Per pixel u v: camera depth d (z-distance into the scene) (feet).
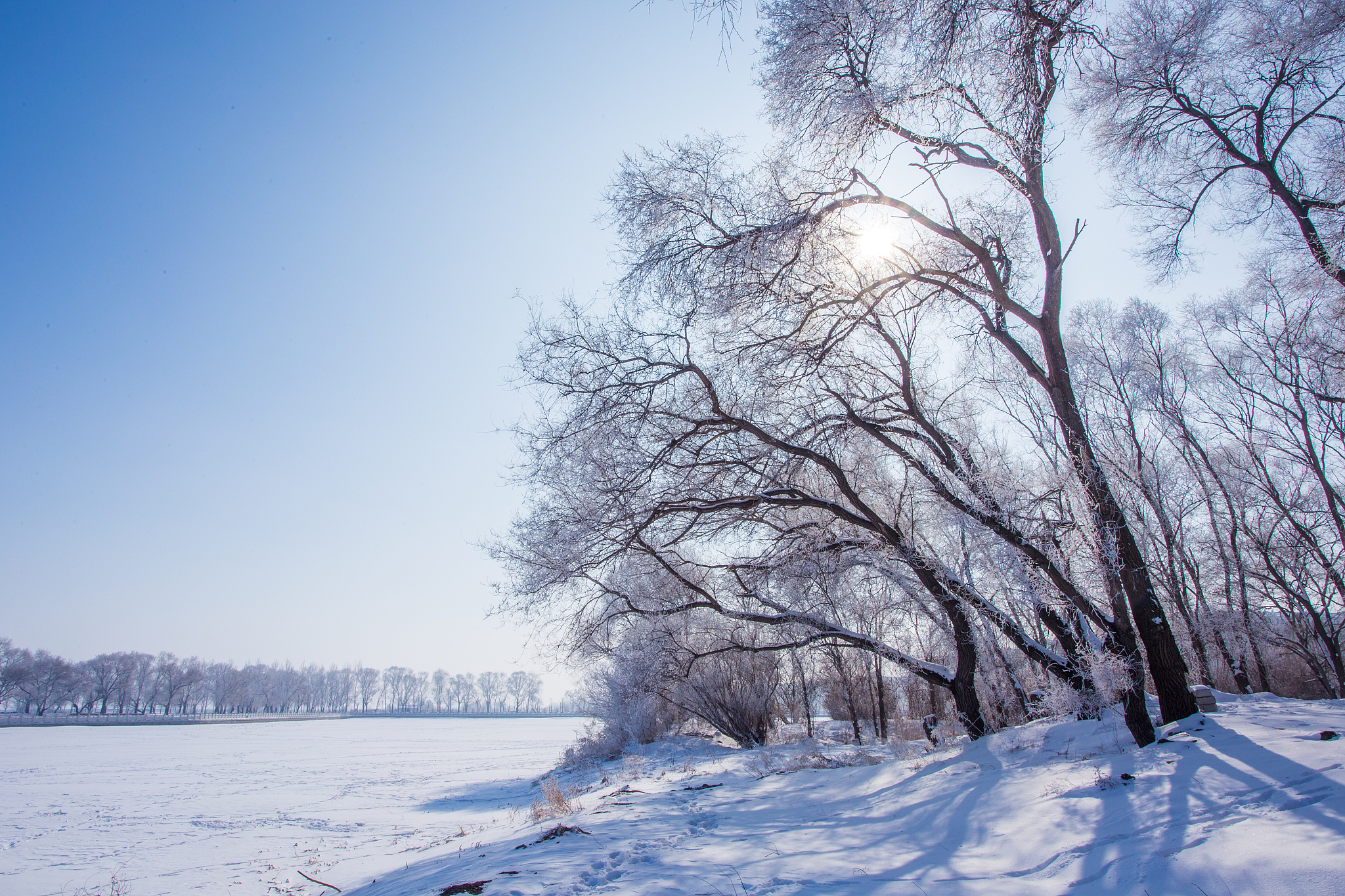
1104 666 29.19
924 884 17.08
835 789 35.76
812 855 21.31
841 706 105.60
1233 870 14.06
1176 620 70.54
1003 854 19.39
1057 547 35.55
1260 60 41.57
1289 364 76.54
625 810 34.12
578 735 104.12
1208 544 84.58
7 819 66.18
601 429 42.91
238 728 302.04
